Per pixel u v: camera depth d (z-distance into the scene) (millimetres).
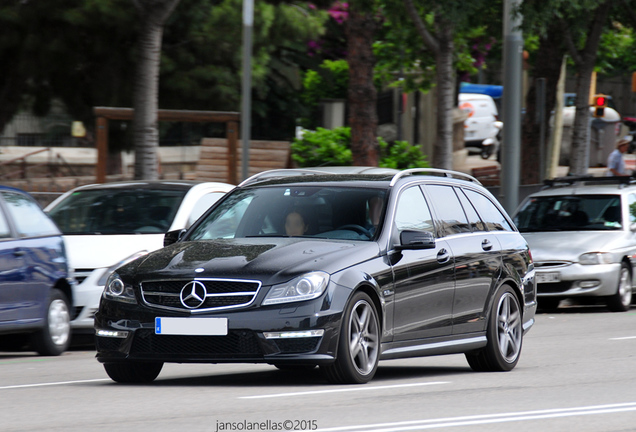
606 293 47781
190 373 26703
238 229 25047
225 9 70625
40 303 31703
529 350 33250
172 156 63969
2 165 80500
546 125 76875
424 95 116250
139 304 22234
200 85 70312
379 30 80125
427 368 28719
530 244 48625
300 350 21500
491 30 69938
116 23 64000
